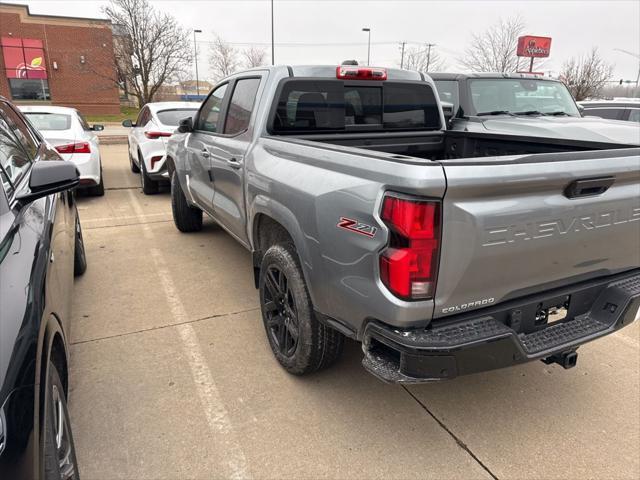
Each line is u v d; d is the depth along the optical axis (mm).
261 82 3436
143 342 3383
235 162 3537
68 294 2570
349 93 3609
